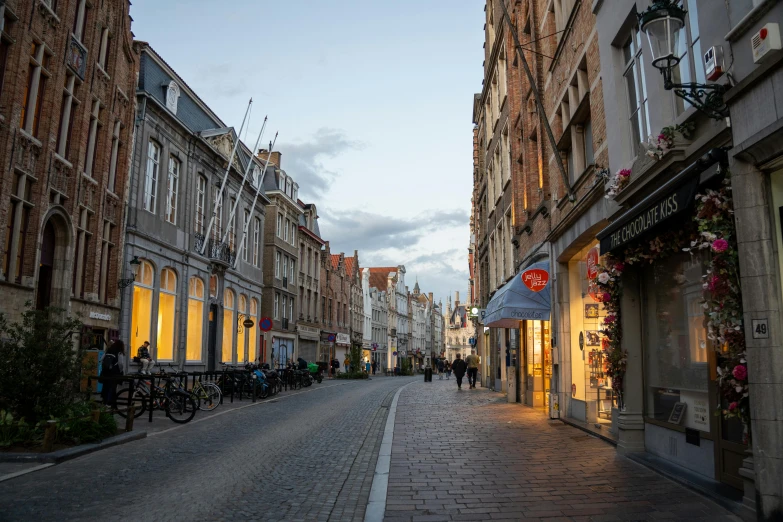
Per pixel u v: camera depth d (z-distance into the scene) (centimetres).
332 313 5175
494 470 743
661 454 787
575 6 1177
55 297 1520
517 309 1393
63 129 1559
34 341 941
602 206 1002
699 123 661
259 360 3011
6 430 866
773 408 495
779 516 486
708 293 609
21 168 1348
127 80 1944
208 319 2541
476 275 3631
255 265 3247
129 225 1942
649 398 841
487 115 2770
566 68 1283
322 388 2736
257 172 3297
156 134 2134
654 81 780
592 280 1004
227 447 960
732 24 562
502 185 2266
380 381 3884
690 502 582
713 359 644
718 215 560
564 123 1324
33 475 729
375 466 799
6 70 1300
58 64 1488
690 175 608
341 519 550
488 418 1329
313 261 4606
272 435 1106
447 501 597
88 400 1045
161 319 2181
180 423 1283
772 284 505
